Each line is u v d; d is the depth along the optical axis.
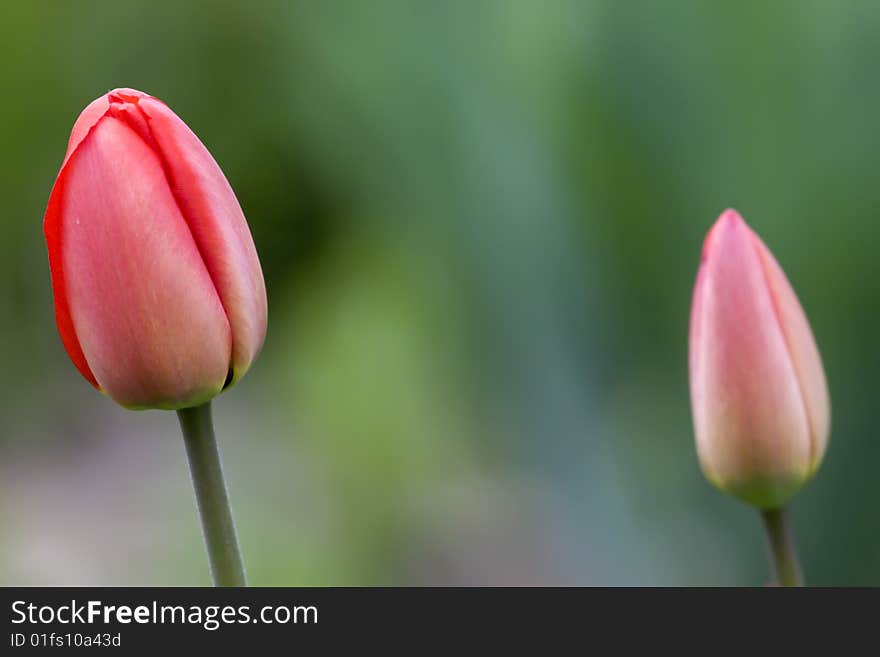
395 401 1.86
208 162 0.85
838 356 1.24
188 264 0.84
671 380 1.35
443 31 1.44
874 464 1.22
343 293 2.03
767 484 0.90
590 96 1.35
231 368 0.85
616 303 1.35
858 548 1.21
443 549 1.84
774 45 1.29
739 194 1.30
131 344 0.84
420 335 1.83
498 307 1.43
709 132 1.31
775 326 0.90
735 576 1.30
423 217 1.52
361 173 1.73
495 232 1.42
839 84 1.27
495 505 1.86
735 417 0.90
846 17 1.27
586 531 1.37
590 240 1.36
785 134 1.29
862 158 1.26
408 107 1.49
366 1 1.51
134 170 0.84
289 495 1.96
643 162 1.33
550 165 1.37
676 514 1.34
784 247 1.28
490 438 1.67
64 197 0.84
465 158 1.44
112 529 2.02
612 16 1.34
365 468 1.87
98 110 0.84
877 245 1.24
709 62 1.30
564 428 1.38
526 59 1.40
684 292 1.33
